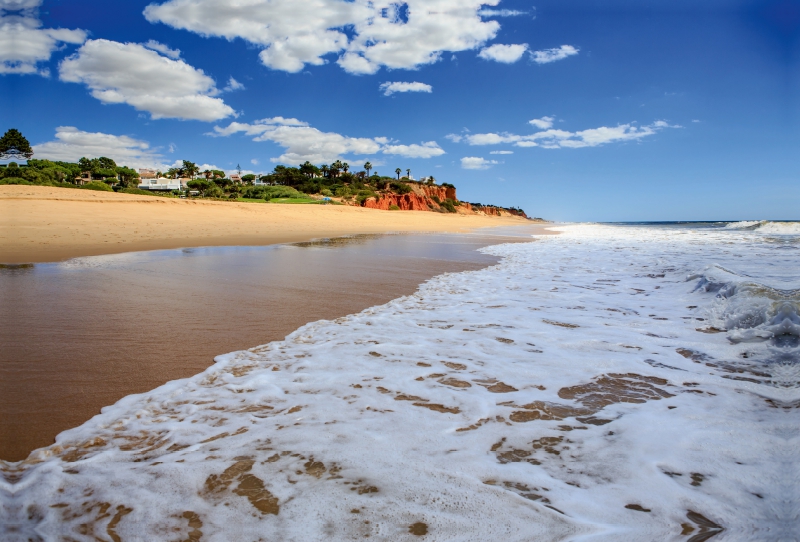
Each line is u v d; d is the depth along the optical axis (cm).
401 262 1074
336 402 274
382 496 178
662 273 869
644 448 216
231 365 341
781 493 176
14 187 3145
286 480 189
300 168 10406
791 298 481
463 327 464
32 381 305
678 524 161
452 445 220
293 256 1127
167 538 155
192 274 784
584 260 1157
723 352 374
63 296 581
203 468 198
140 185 9469
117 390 292
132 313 499
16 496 178
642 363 349
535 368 338
